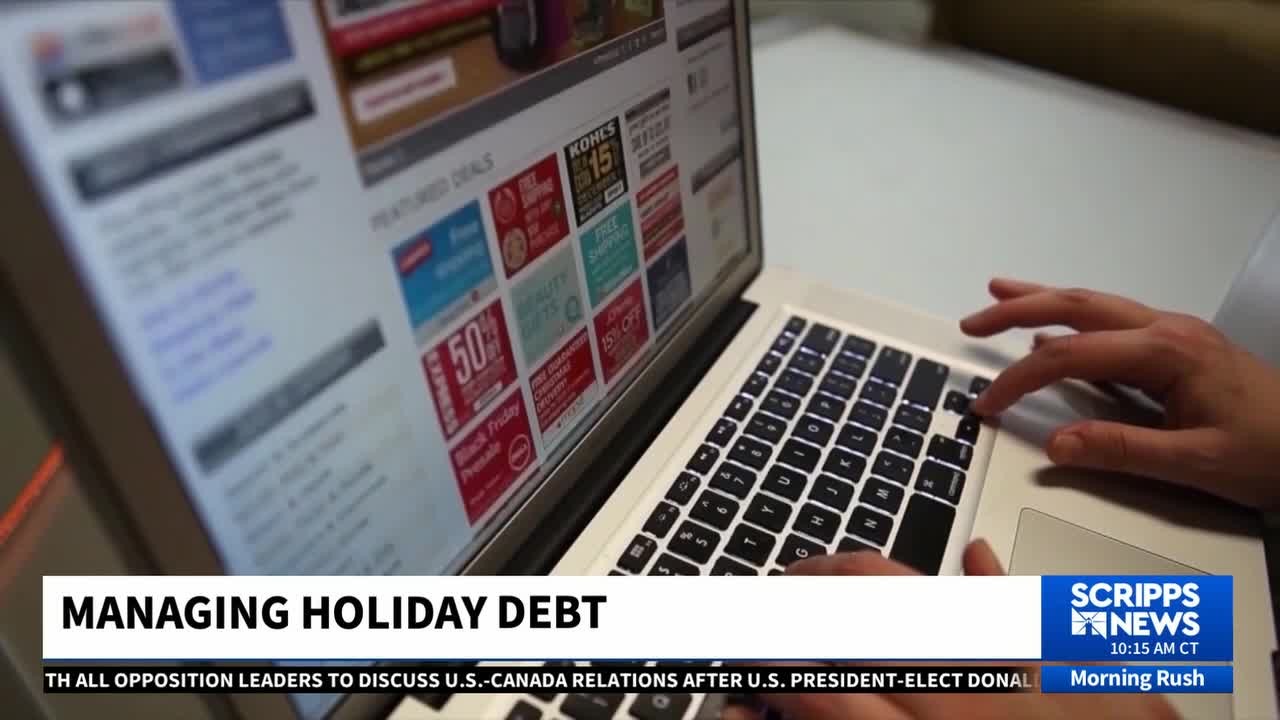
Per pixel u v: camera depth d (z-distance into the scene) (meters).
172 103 0.19
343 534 0.26
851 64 0.93
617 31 0.37
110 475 0.20
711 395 0.44
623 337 0.40
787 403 0.43
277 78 0.22
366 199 0.25
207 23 0.20
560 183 0.35
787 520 0.37
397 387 0.27
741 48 0.48
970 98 0.85
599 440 0.39
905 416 0.43
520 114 0.32
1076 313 0.47
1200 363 0.41
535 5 0.32
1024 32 1.00
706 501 0.37
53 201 0.17
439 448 0.30
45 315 0.17
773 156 0.76
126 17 0.18
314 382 0.24
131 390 0.19
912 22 1.05
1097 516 0.39
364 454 0.26
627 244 0.40
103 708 0.38
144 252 0.19
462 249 0.30
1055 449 0.40
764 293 0.53
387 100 0.26
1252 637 0.34
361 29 0.24
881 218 0.67
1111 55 0.96
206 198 0.20
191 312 0.20
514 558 0.34
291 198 0.23
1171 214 0.66
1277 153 0.75
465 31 0.29
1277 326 0.53
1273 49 0.87
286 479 0.24
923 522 0.37
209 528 0.22
